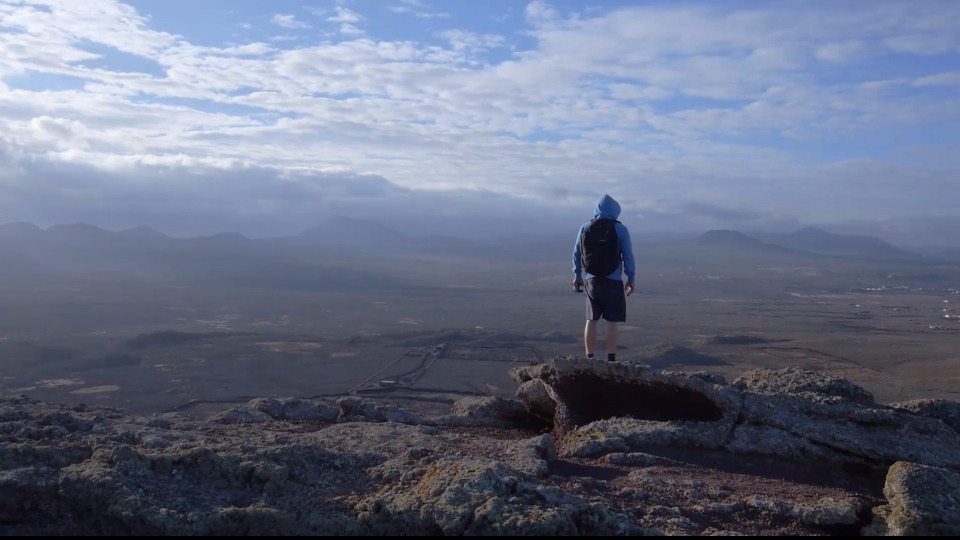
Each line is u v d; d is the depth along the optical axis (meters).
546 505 6.77
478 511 6.61
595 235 12.12
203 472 7.52
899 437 9.52
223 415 11.58
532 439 9.80
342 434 10.00
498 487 6.98
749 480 8.86
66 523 6.93
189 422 10.45
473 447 9.45
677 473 8.92
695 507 7.61
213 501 7.14
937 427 9.70
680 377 10.62
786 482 8.88
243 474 7.50
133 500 6.89
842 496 8.20
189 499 7.11
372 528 6.79
